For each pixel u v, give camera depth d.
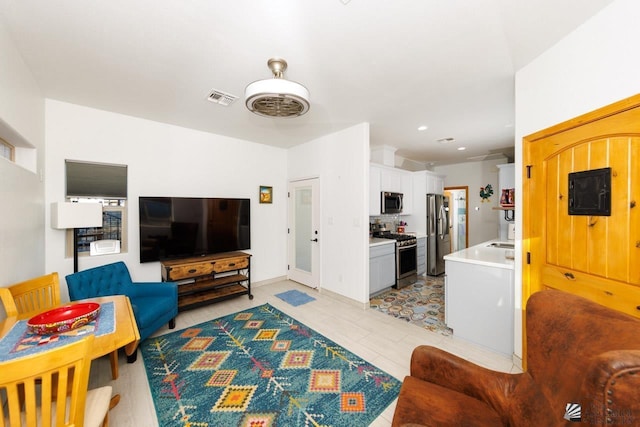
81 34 1.67
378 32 1.65
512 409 1.07
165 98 2.64
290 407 1.71
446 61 1.99
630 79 1.31
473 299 2.49
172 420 1.61
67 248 2.73
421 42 1.76
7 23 1.55
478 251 3.04
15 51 1.79
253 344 2.51
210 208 3.62
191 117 3.16
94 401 1.25
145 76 2.20
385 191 4.64
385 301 3.73
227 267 3.54
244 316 3.16
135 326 1.50
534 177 1.95
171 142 3.44
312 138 4.11
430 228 5.23
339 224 3.76
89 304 1.72
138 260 3.17
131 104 2.77
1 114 1.60
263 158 4.43
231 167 4.02
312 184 4.21
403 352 2.37
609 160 1.42
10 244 1.76
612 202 1.41
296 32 1.66
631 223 1.33
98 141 2.90
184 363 2.20
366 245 3.43
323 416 1.64
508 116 3.17
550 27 1.59
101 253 2.93
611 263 1.42
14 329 1.43
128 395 1.82
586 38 1.54
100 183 2.91
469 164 6.25
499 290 2.32
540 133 1.87
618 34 1.36
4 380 0.84
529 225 2.00
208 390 1.87
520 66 2.04
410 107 2.91
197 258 3.46
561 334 1.00
